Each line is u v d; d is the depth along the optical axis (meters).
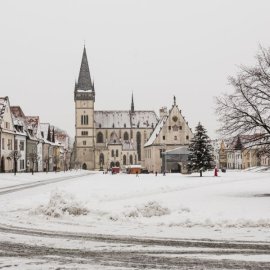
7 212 26.75
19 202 33.03
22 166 109.94
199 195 38.00
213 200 32.53
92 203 31.20
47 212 24.98
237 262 12.95
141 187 51.38
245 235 17.56
